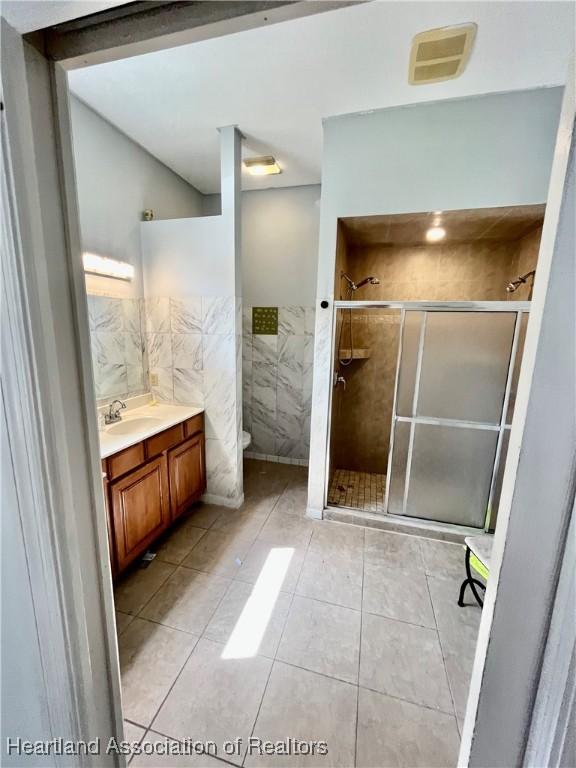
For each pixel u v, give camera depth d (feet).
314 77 5.58
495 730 1.82
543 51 4.94
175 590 6.09
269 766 3.72
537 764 1.62
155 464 6.86
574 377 1.35
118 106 6.47
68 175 2.01
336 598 5.96
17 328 1.86
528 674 1.63
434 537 7.64
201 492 8.72
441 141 6.35
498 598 1.74
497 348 6.95
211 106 6.43
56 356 2.02
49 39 1.84
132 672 4.66
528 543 1.58
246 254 11.20
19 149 1.74
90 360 2.27
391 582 6.35
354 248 9.97
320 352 7.70
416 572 6.61
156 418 7.61
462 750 2.24
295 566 6.72
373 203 6.82
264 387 11.78
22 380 1.91
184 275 8.13
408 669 4.76
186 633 5.25
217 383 8.36
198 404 8.60
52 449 2.05
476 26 4.51
